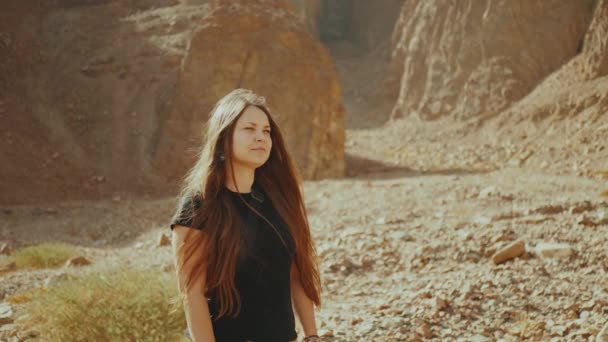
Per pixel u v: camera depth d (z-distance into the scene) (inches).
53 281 243.1
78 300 184.1
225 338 91.0
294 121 615.8
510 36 801.6
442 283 231.9
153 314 178.1
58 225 439.8
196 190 93.0
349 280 257.8
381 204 420.2
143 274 205.5
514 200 401.7
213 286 89.9
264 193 100.0
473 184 471.8
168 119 606.9
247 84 619.5
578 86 703.7
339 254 290.2
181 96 613.0
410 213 385.4
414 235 318.3
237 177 96.0
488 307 202.5
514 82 781.3
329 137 629.3
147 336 172.4
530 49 788.6
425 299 213.0
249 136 95.0
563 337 174.6
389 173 631.2
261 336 91.0
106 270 240.5
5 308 212.4
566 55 775.7
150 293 186.9
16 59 681.0
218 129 95.6
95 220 450.9
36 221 453.4
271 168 102.7
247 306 91.0
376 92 1068.5
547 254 257.4
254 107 97.3
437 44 892.6
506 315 196.1
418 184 491.2
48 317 185.9
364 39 1337.4
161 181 577.0
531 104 735.1
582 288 214.8
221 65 619.2
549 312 197.2
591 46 709.3
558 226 307.1
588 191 424.5
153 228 425.4
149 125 627.5
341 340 178.7
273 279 92.8
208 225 89.9
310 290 103.3
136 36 724.7
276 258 93.5
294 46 641.0
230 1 642.8
